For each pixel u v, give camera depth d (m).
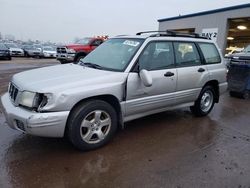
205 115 5.74
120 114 4.01
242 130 4.96
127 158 3.56
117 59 4.25
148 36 4.45
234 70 8.16
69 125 3.45
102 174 3.13
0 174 3.02
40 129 3.20
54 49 29.86
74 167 3.25
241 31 22.86
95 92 3.55
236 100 7.83
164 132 4.62
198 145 4.13
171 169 3.33
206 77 5.31
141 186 2.94
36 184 2.87
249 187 3.01
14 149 3.64
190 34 5.26
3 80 9.23
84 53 15.27
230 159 3.69
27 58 26.52
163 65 4.50
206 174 3.25
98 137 3.75
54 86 3.32
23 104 3.35
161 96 4.47
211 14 17.86
